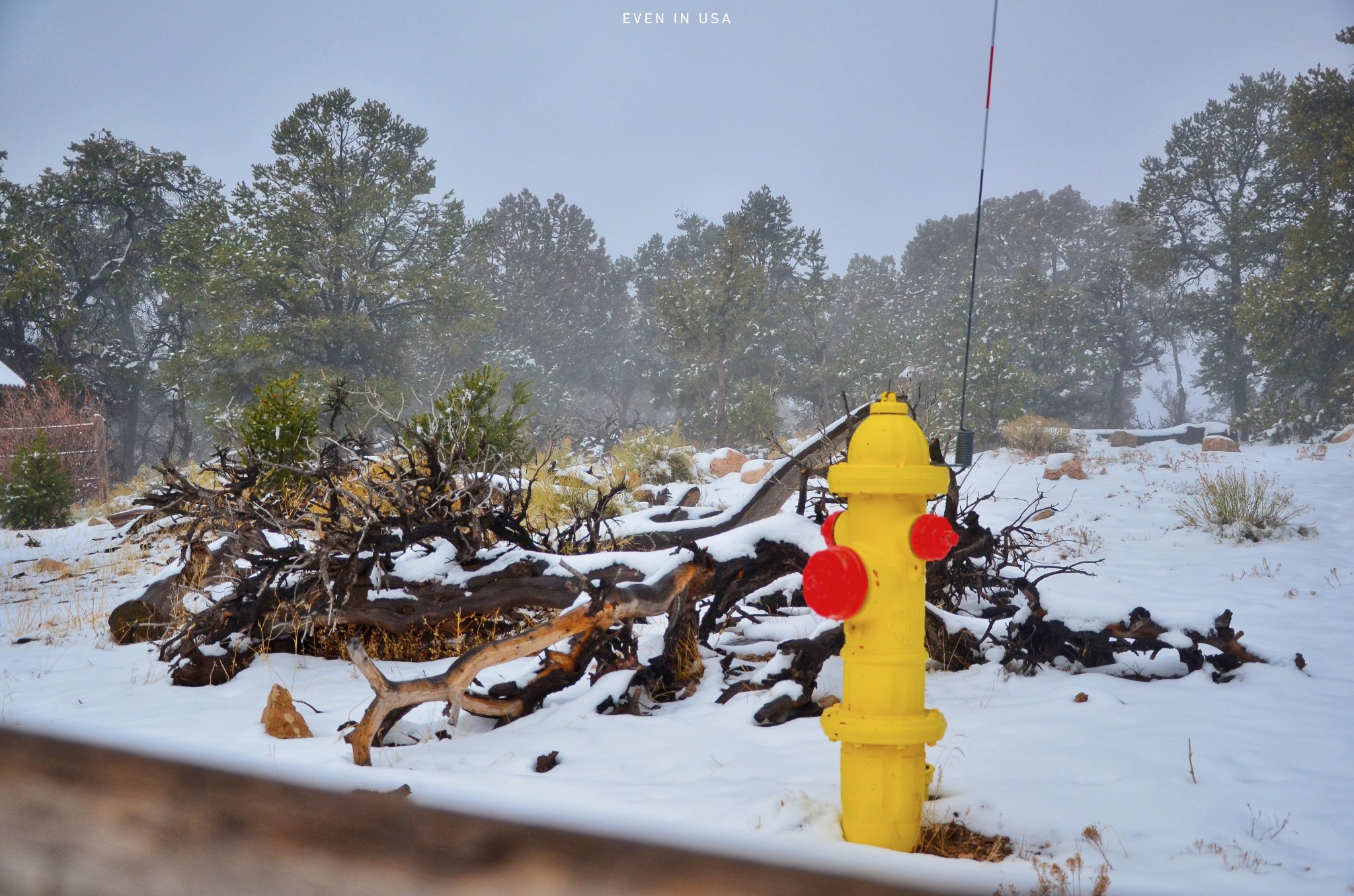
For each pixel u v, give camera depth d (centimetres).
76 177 5322
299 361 4422
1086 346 5934
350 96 4444
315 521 668
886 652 298
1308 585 883
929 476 300
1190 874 264
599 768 391
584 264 8038
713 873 51
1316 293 3678
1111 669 562
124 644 775
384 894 50
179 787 56
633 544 901
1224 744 409
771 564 616
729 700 503
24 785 58
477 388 1120
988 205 8650
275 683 613
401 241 4719
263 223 4259
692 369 5228
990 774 368
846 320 8106
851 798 295
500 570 635
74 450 2981
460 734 479
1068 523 1388
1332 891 251
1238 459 2269
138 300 5628
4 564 1229
